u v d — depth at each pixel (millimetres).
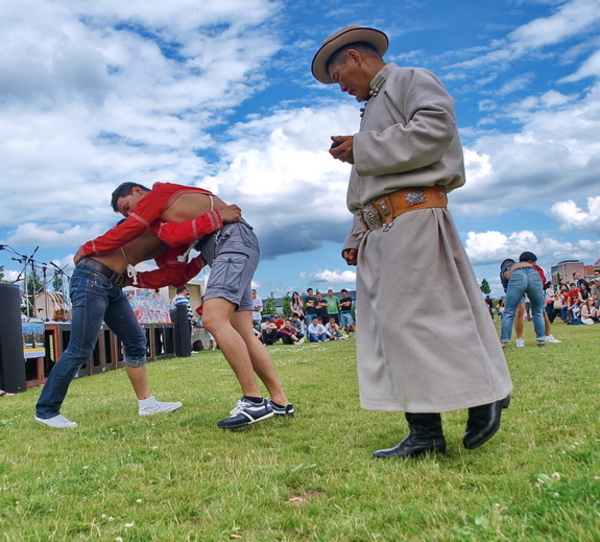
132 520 1979
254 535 1793
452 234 2576
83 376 9266
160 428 3609
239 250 3646
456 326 2457
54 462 2805
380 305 2559
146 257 4105
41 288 16297
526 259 9008
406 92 2576
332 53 2793
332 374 6613
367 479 2268
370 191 2611
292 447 2951
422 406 2416
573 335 11328
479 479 2172
